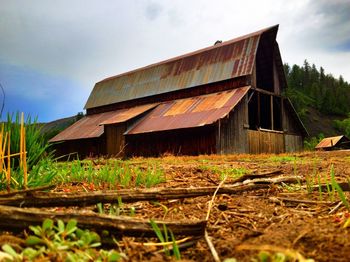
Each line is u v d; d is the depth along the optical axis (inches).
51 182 184.1
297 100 5374.0
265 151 1021.8
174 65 1269.7
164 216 130.0
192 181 221.1
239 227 118.6
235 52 1079.0
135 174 218.2
